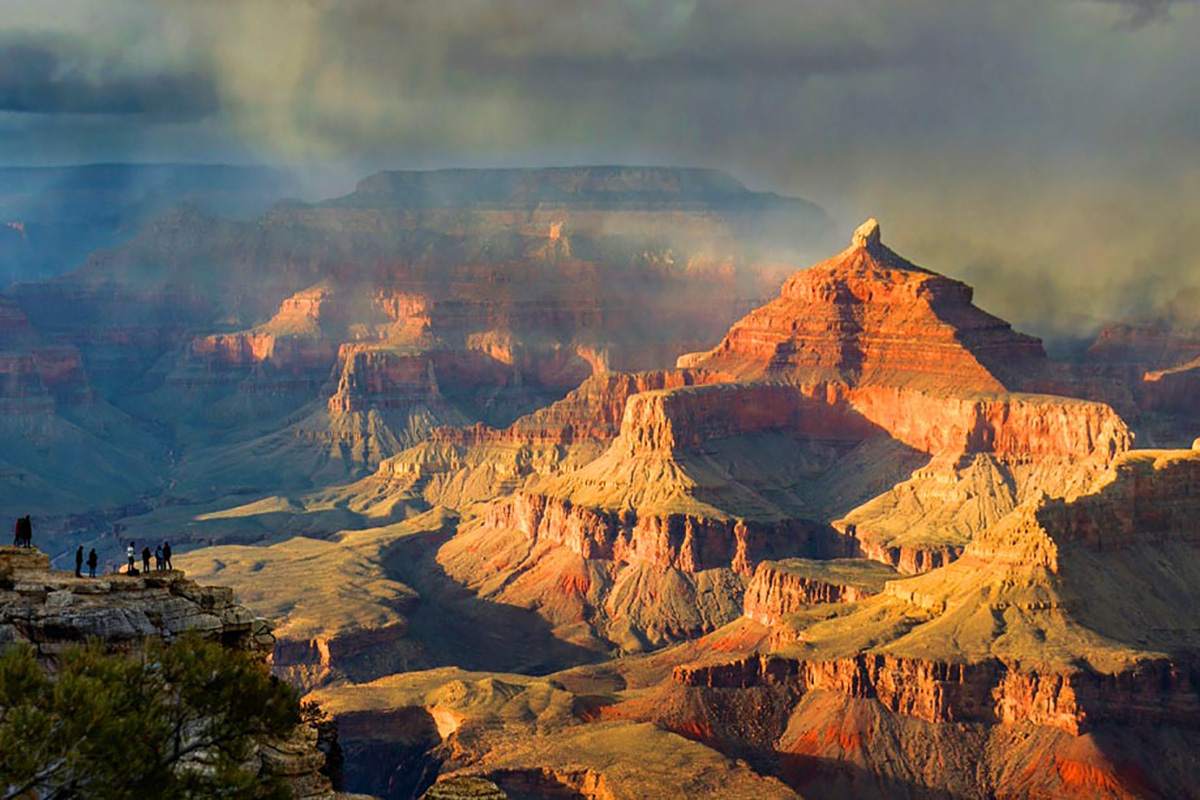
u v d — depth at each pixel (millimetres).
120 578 140625
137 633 134625
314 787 131500
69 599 135625
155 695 117062
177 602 138750
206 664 121375
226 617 140625
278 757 130500
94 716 108438
